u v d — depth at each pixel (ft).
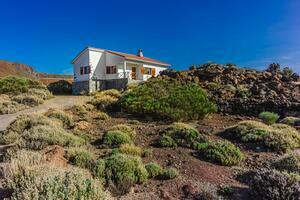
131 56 114.21
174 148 31.19
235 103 53.78
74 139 31.35
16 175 17.97
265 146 31.73
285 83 63.77
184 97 49.96
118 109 55.16
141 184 22.07
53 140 29.50
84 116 49.19
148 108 47.67
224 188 21.31
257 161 27.99
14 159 20.79
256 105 52.06
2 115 57.52
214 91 60.44
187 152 29.81
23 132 32.83
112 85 100.12
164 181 22.61
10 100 69.82
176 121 45.24
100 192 16.67
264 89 58.90
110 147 31.22
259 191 20.10
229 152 28.17
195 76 71.36
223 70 72.64
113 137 32.35
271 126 39.55
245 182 23.27
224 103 54.29
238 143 33.47
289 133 33.86
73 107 57.67
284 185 19.89
